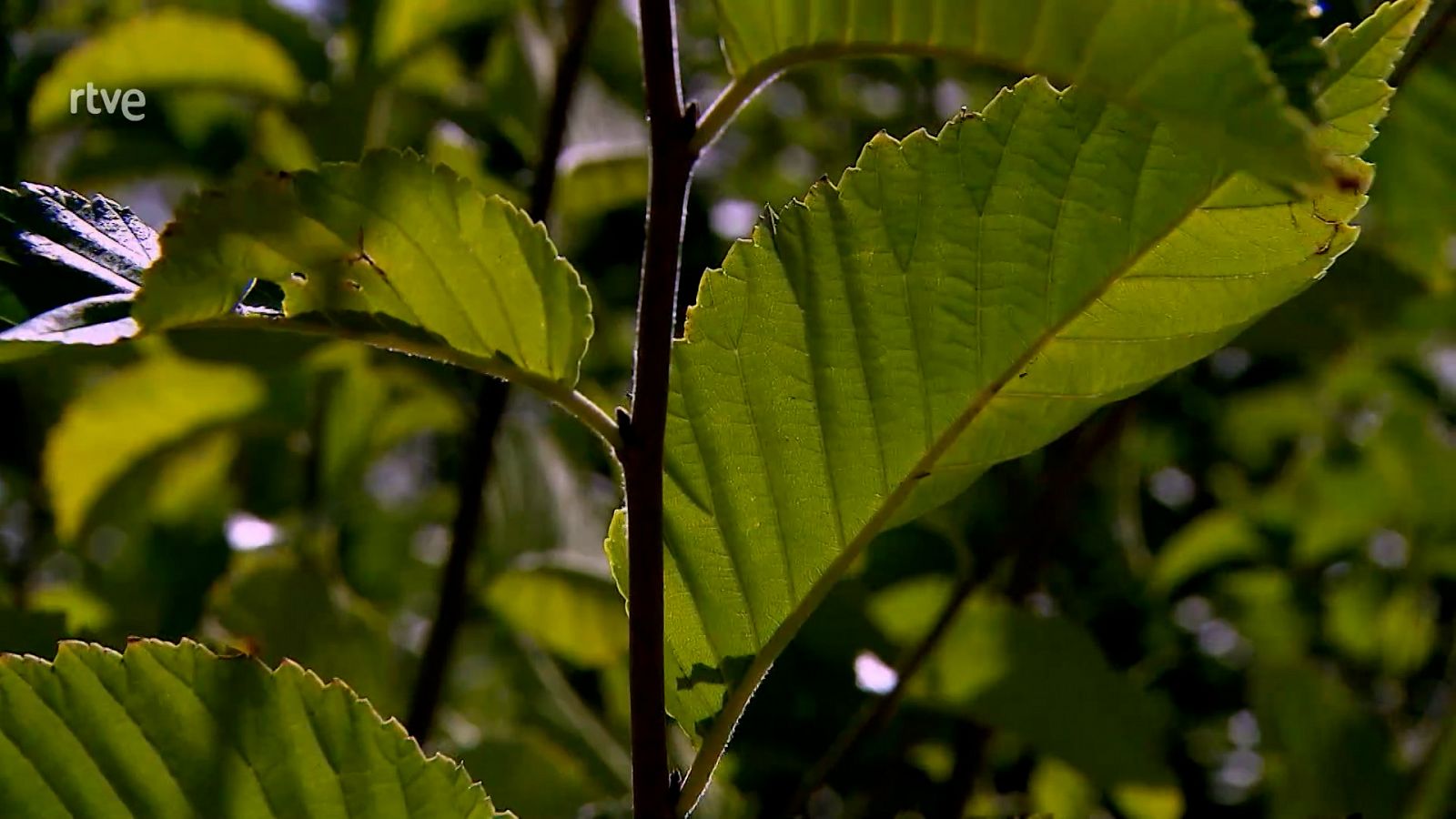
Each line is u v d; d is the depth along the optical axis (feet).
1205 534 3.86
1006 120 2.19
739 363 2.23
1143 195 2.18
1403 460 4.04
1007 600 3.02
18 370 3.74
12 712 2.19
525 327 2.18
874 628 2.82
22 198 2.17
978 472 2.25
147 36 3.48
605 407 3.44
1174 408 4.02
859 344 2.22
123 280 2.17
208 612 3.20
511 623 3.59
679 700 2.23
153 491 3.97
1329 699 3.06
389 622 3.78
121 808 2.20
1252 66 1.98
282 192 2.14
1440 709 3.61
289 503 4.14
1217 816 3.38
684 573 2.24
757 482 2.24
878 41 2.09
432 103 3.57
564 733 3.44
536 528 3.50
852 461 2.24
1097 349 2.22
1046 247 2.20
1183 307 2.20
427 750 2.93
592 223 4.39
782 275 2.22
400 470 5.23
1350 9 2.55
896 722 3.01
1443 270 3.30
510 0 3.55
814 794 2.85
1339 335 3.22
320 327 2.18
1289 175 1.98
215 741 2.20
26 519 4.38
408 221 2.16
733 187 4.43
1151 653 3.77
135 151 3.91
